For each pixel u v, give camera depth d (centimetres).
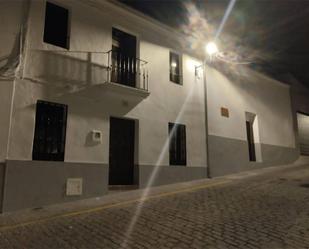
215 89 1340
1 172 721
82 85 898
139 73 1056
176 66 1224
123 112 985
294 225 567
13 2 809
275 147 1664
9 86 763
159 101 1099
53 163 808
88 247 480
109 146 973
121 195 880
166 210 693
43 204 771
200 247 472
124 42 1065
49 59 847
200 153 1202
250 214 647
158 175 1043
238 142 1405
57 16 904
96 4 972
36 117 812
